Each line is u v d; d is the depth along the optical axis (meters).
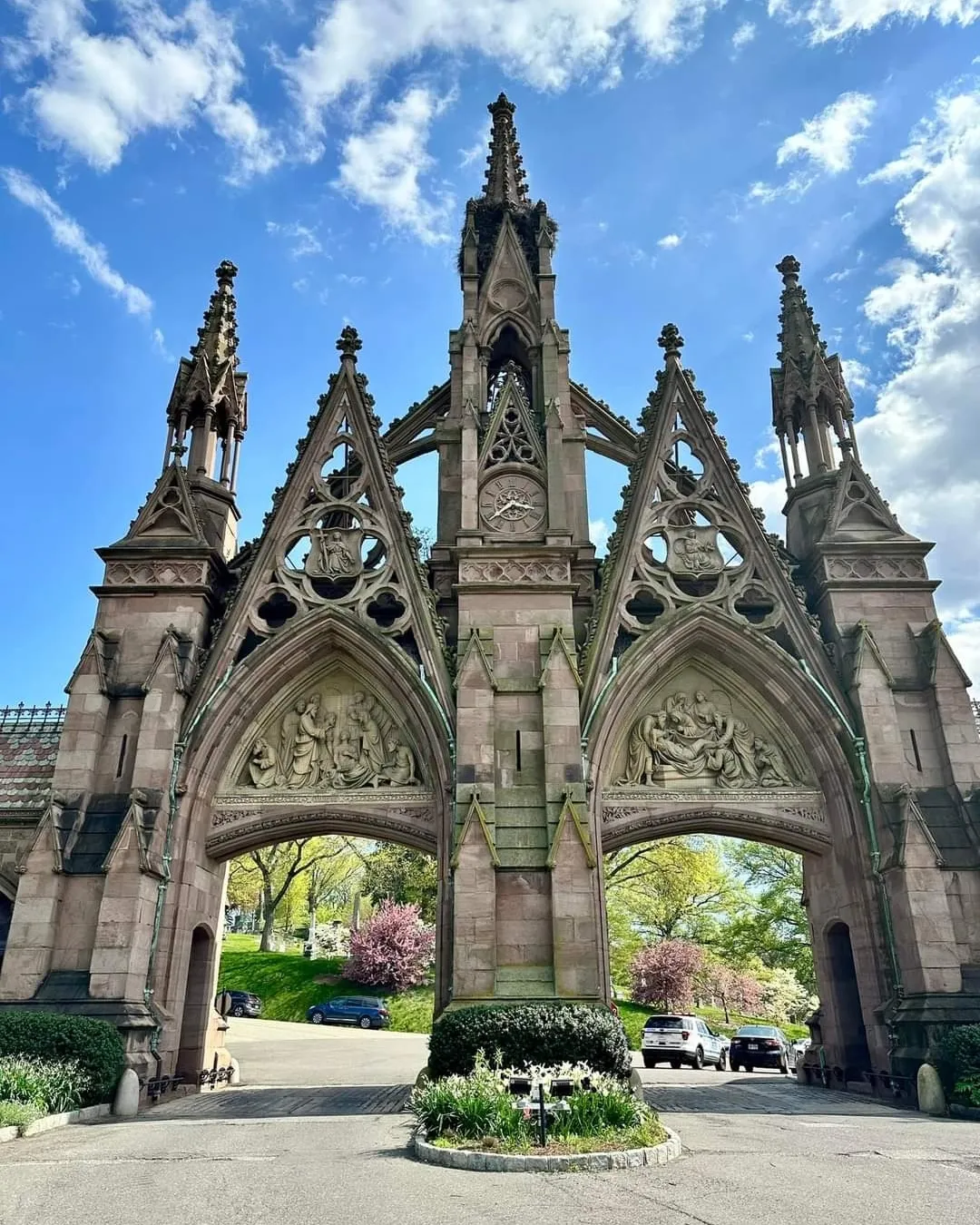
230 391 31.84
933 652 25.56
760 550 27.78
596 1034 18.50
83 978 21.88
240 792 25.48
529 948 21.80
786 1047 38.03
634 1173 12.02
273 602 27.72
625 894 68.12
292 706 26.88
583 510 29.75
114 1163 12.97
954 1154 13.39
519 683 24.78
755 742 26.39
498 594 25.92
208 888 25.30
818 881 26.31
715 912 67.50
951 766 24.39
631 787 25.41
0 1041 19.11
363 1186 11.19
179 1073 24.38
